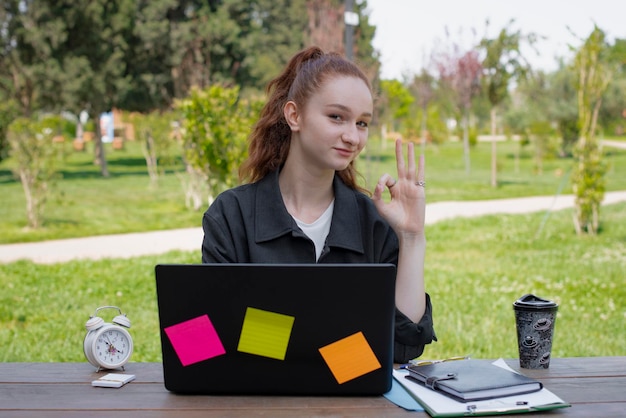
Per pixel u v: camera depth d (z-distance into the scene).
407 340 2.02
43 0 26.34
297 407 1.69
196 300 1.72
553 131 27.86
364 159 27.27
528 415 1.64
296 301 1.71
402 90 26.17
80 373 2.00
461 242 9.80
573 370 2.02
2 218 13.06
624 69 21.86
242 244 2.04
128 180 21.53
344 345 1.73
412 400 1.71
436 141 33.59
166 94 32.09
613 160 25.83
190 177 14.80
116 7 28.88
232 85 32.12
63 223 12.52
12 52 26.48
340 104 1.92
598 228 10.92
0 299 6.23
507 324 5.39
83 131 47.34
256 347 1.73
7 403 1.74
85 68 26.89
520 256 8.64
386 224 2.09
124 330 2.07
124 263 8.16
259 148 2.16
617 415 1.65
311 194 2.09
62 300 6.20
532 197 16.39
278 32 42.66
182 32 30.73
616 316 5.68
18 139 11.75
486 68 19.09
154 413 1.66
